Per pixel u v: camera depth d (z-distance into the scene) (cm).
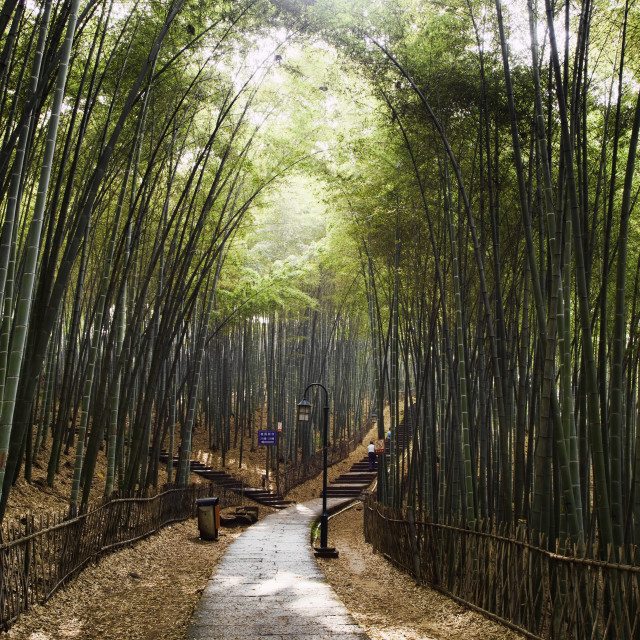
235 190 1166
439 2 681
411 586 681
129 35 705
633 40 568
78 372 1188
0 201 544
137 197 708
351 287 1650
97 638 410
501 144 694
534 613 436
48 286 564
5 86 478
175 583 614
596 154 661
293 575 657
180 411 1802
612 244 721
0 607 386
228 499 1486
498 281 603
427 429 972
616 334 442
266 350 2073
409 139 786
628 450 626
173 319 929
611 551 407
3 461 385
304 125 1054
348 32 721
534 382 651
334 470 2083
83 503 585
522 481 565
